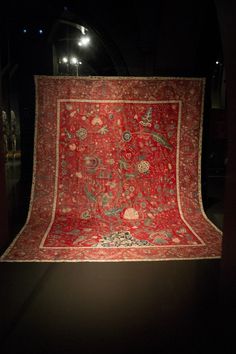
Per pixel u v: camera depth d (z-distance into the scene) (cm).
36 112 469
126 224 432
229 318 207
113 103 474
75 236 395
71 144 472
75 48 1808
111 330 219
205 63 538
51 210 455
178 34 578
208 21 520
